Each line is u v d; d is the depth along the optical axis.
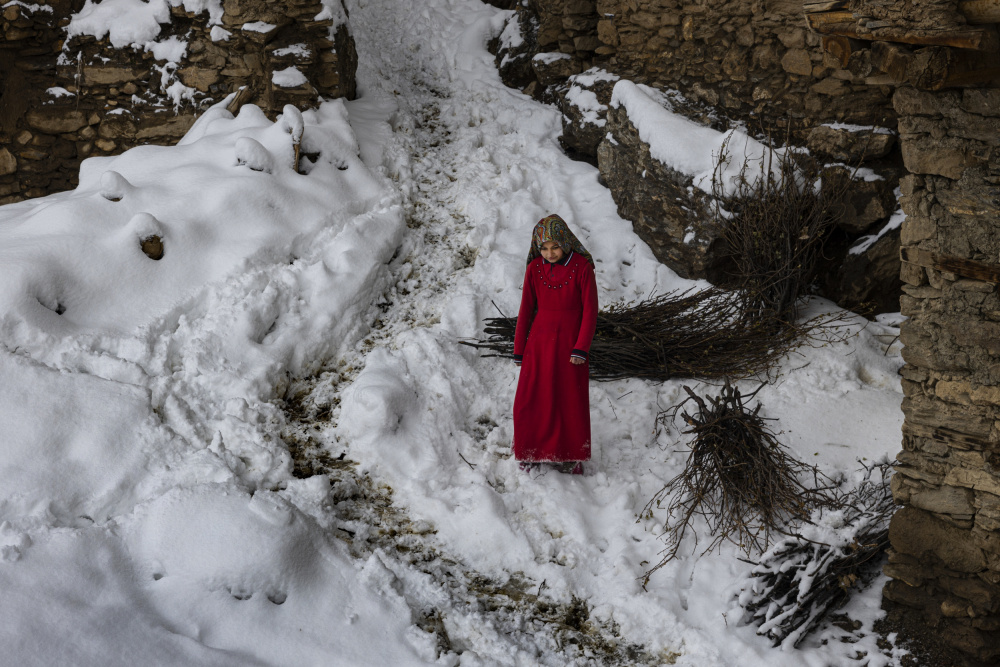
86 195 5.80
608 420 4.97
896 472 3.59
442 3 10.12
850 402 4.93
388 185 6.82
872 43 3.14
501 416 5.04
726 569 3.94
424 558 4.04
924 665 3.46
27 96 7.04
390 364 5.19
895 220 5.56
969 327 3.21
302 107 6.93
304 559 3.60
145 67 7.07
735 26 6.11
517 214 6.79
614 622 3.72
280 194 6.02
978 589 3.36
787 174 5.54
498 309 5.84
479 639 3.53
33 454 3.86
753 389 5.09
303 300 5.50
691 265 6.04
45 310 4.67
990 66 2.95
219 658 3.05
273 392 5.01
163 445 4.19
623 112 6.73
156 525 3.50
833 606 3.77
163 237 5.31
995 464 3.23
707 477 4.18
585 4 7.83
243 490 3.80
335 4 7.29
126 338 4.83
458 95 8.73
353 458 4.61
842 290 5.82
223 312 5.13
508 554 4.04
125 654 2.91
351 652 3.29
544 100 8.51
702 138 6.08
